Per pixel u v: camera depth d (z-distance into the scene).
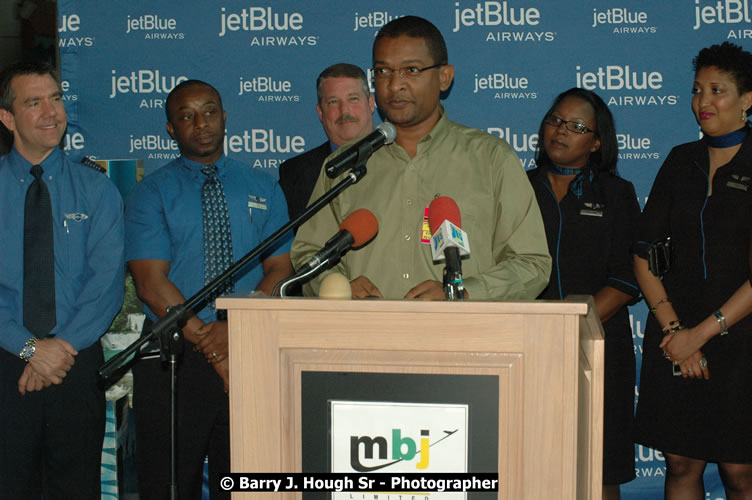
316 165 3.36
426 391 1.44
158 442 2.96
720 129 2.88
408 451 1.45
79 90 3.51
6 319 2.78
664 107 3.45
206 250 3.01
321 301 1.46
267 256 3.11
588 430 1.69
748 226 2.80
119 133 3.52
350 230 1.78
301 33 3.51
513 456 1.42
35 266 2.83
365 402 1.45
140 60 3.51
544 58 3.47
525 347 1.41
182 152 3.14
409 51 2.14
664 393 2.97
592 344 1.70
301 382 1.47
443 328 1.43
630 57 3.45
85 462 2.86
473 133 2.30
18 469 2.77
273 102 3.52
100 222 2.93
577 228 3.06
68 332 2.80
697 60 2.99
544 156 3.21
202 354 2.96
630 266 3.05
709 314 2.87
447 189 2.22
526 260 2.07
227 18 3.51
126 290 3.25
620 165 3.48
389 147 2.28
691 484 3.02
